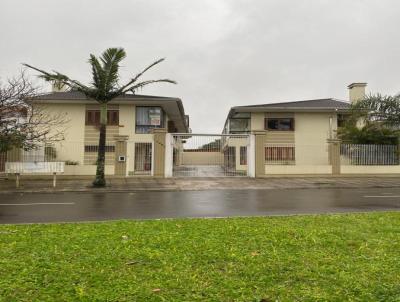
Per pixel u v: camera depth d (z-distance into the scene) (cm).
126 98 2953
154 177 2181
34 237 614
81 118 3033
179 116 3619
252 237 606
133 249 532
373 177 2345
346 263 468
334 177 2328
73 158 2302
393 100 2525
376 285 393
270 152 2716
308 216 838
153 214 944
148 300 356
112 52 1728
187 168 2262
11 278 412
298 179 2186
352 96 3512
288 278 415
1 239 599
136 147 2208
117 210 1021
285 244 560
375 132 2553
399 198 1309
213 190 1664
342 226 705
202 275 424
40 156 2042
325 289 384
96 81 1741
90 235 626
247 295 368
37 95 2002
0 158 2030
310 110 3200
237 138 2319
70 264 462
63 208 1068
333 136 3216
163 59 1795
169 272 433
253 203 1168
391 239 595
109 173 2183
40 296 364
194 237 607
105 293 371
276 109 3178
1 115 1766
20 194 1545
